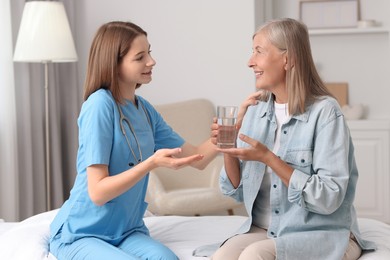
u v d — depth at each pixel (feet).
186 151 9.24
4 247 8.35
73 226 8.23
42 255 8.14
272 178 7.84
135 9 16.35
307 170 7.66
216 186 14.56
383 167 16.79
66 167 15.87
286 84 7.80
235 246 7.68
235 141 7.66
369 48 17.74
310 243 7.44
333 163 7.43
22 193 14.70
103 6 16.35
